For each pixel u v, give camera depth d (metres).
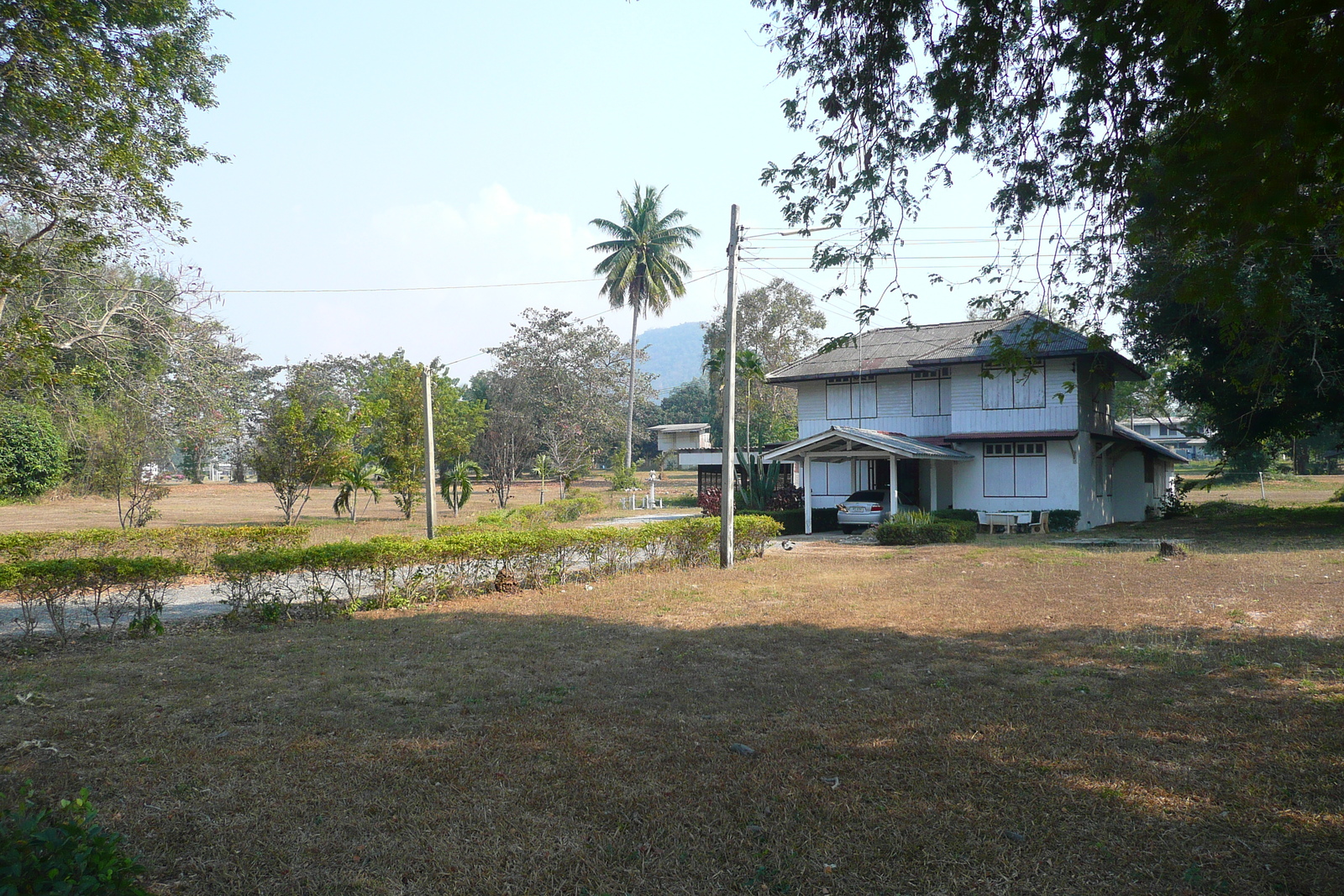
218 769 5.18
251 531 16.72
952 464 27.33
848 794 4.78
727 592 12.90
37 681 7.40
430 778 5.05
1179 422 66.12
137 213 13.39
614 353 63.09
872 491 26.91
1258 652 8.36
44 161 12.51
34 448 37.03
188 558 15.72
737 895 3.70
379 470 30.39
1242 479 57.25
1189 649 8.56
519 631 9.79
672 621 10.40
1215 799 4.69
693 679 7.48
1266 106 4.61
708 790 4.86
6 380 13.24
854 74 7.66
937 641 9.15
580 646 8.95
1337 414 23.50
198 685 7.29
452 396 31.25
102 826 4.29
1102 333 7.25
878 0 7.19
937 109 7.49
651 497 41.25
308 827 4.37
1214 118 5.10
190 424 20.08
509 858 4.04
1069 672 7.66
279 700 6.82
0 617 10.98
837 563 17.11
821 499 29.53
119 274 18.45
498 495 38.31
